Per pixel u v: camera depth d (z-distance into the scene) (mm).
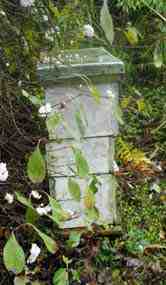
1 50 1772
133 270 1833
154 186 2398
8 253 976
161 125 2939
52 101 1739
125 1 3467
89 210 1411
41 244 1791
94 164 1873
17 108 1853
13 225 1711
